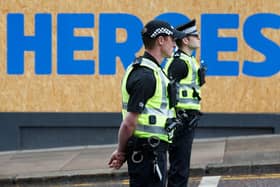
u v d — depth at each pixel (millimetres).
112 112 24547
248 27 23984
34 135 24844
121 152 10469
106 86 24469
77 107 24625
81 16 24266
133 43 24250
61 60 24453
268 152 20891
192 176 18969
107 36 24266
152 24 10516
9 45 24500
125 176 18953
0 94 24703
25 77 24625
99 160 21297
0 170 20453
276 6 23891
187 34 14383
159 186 10547
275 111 24188
